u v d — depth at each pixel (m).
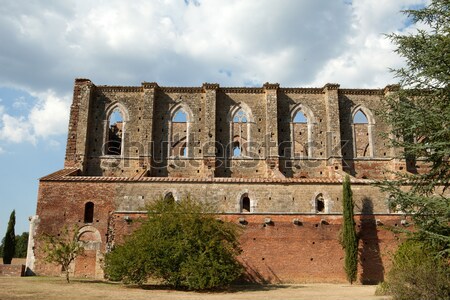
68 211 40.91
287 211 40.59
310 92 56.59
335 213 39.22
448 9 24.95
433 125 23.81
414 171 52.72
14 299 23.64
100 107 55.66
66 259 35.09
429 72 23.86
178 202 36.50
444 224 22.91
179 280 32.41
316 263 38.16
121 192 41.28
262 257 38.12
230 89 56.31
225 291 31.70
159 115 55.56
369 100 56.22
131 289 31.11
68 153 53.00
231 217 38.88
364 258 38.06
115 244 37.69
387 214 39.09
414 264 25.67
